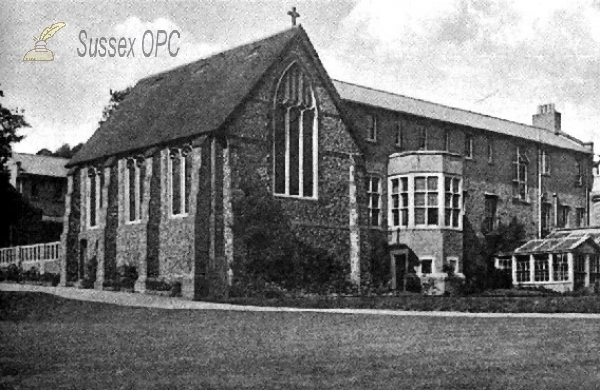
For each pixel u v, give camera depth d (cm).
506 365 1445
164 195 4175
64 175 6769
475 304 2939
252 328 2212
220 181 3897
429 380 1277
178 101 4447
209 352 1648
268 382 1256
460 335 1966
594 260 4931
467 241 5116
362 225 4412
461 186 4659
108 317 2666
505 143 5488
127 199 4469
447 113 5316
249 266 3878
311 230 4181
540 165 5741
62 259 4831
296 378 1296
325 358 1546
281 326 2269
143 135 4419
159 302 3384
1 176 5828
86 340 1894
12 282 5119
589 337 1884
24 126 4312
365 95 4878
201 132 3919
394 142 4803
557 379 1291
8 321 2512
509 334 1972
